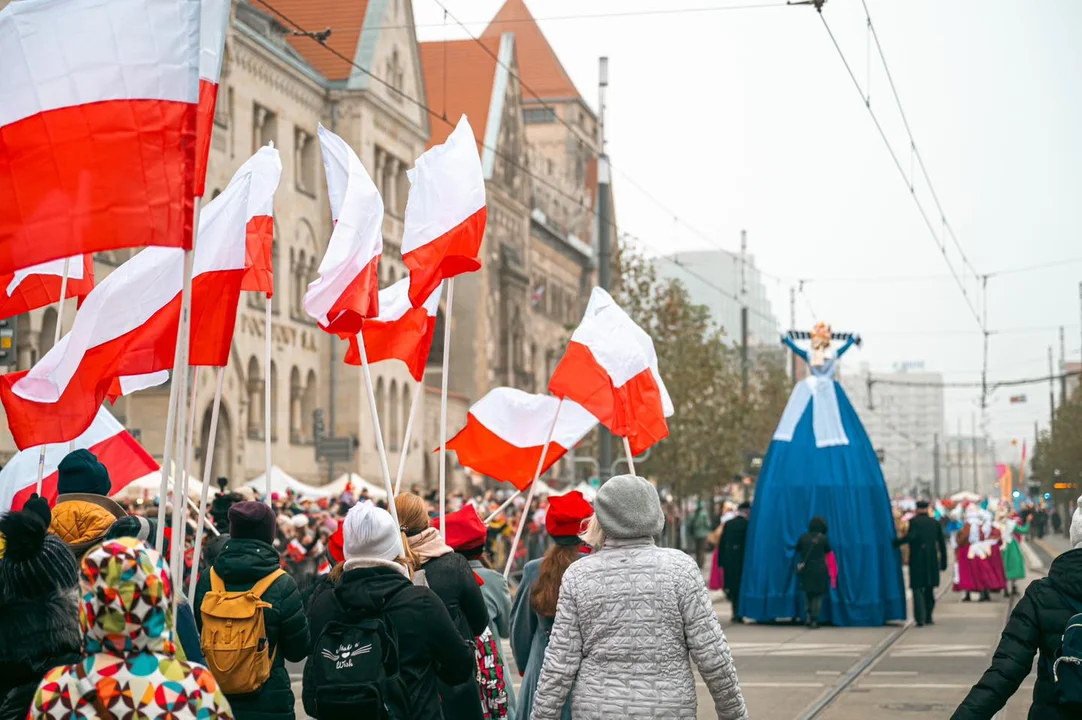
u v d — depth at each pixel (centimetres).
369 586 702
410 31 5838
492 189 6894
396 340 1164
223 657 752
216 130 4372
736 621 2973
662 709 670
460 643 710
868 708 1620
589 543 767
